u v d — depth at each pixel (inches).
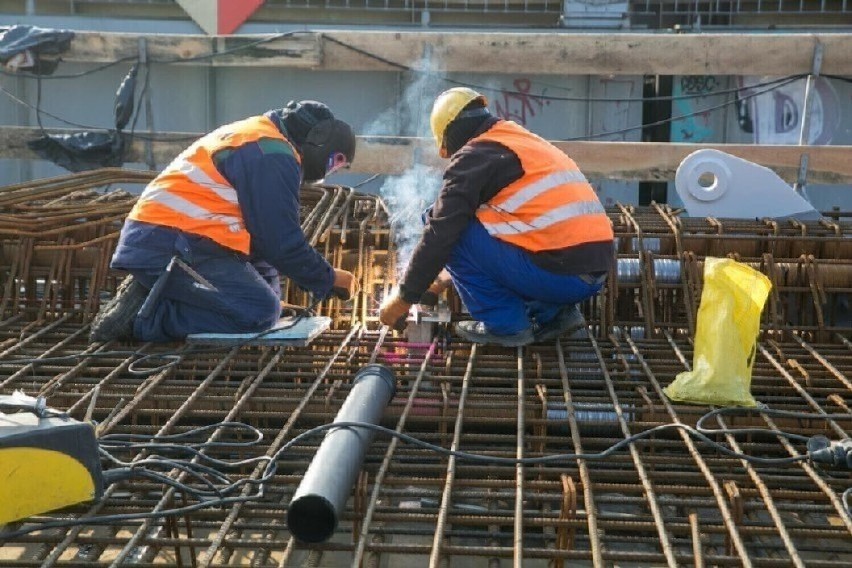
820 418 124.5
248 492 103.2
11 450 88.3
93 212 177.6
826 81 315.9
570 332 157.5
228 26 330.6
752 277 135.0
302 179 154.2
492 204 143.6
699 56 248.7
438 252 138.7
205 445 111.8
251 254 152.3
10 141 258.8
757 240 179.3
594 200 147.2
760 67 248.1
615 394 134.3
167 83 325.7
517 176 141.9
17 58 255.1
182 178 147.2
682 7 331.3
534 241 142.3
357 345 155.5
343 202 191.3
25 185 189.8
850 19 331.0
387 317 146.8
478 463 112.8
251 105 327.3
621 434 133.5
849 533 96.3
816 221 192.1
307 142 149.1
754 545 99.0
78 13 340.2
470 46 255.3
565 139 327.6
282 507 102.2
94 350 151.6
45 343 158.1
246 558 106.7
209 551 90.4
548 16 338.0
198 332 150.8
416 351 154.6
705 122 325.7
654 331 167.2
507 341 152.6
